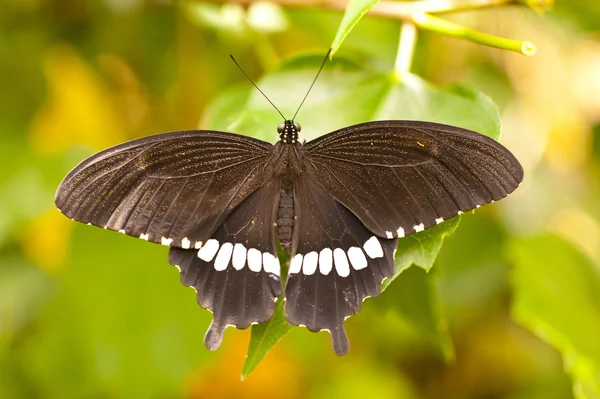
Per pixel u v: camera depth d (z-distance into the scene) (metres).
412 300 0.61
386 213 0.58
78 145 0.68
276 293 0.58
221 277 0.58
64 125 0.68
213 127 0.61
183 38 0.68
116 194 0.58
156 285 0.65
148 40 0.69
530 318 0.64
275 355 0.69
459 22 0.69
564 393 0.69
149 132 0.69
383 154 0.58
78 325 0.65
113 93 0.69
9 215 0.66
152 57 0.69
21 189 0.67
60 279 0.65
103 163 0.58
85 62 0.69
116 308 0.65
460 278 0.69
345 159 0.59
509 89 0.72
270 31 0.65
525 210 0.71
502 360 0.71
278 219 0.59
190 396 0.69
